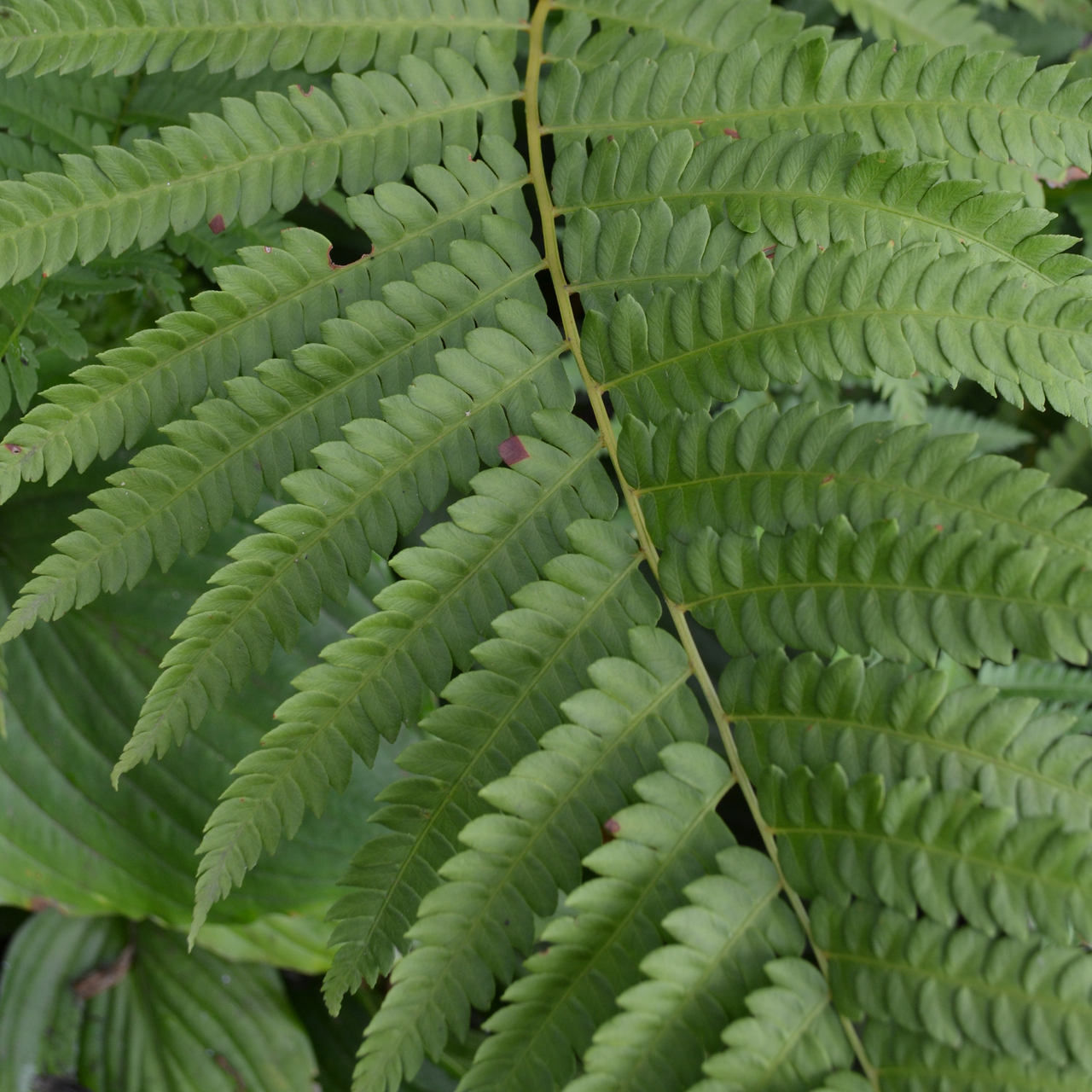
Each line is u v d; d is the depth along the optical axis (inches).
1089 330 25.2
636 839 25.1
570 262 26.6
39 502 31.0
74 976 34.2
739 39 27.7
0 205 26.0
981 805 24.5
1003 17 32.4
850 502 25.3
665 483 26.0
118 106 29.2
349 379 26.3
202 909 25.2
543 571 25.8
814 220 26.2
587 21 27.8
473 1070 24.8
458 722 25.5
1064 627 24.6
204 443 26.0
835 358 25.7
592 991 25.0
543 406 26.4
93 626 31.1
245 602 25.6
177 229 26.5
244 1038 33.9
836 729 25.1
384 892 25.4
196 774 31.0
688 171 26.5
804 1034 24.7
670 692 25.5
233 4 26.8
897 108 26.6
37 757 31.2
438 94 27.2
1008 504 24.9
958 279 25.4
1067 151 26.3
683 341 26.1
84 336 30.1
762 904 25.0
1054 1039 24.3
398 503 26.0
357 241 31.0
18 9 26.2
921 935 24.6
